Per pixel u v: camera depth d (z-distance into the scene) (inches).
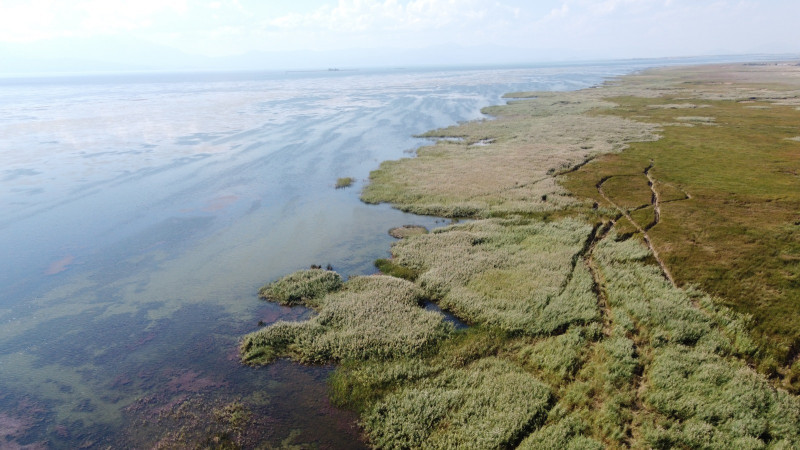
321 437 517.3
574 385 568.4
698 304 722.8
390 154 1889.8
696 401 527.5
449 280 828.0
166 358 658.8
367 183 1473.9
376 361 628.4
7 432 535.5
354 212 1220.5
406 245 994.1
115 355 669.3
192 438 518.6
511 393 557.3
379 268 911.0
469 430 509.0
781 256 840.9
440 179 1462.8
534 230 1048.2
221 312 770.2
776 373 577.6
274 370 624.7
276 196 1357.0
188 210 1245.1
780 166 1445.6
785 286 742.5
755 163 1494.8
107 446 514.3
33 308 795.4
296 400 571.2
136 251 1001.5
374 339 664.4
